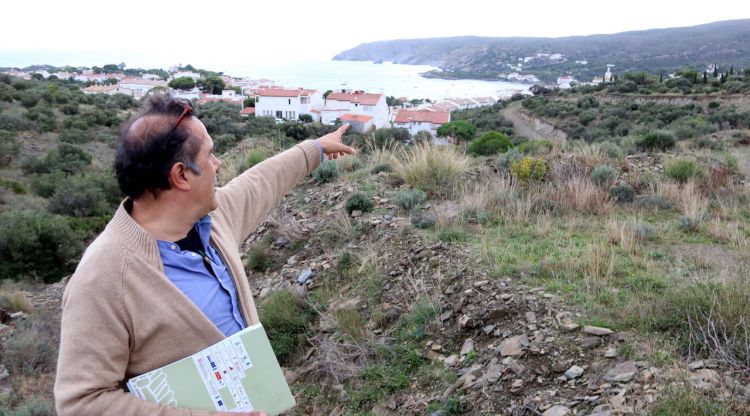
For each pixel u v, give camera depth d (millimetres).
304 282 5848
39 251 13117
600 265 4570
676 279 4289
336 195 7719
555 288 4238
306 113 76750
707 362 3090
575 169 7773
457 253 5172
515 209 6289
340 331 4770
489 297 4309
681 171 7816
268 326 5168
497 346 3814
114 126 45344
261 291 6164
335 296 5430
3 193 21375
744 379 2906
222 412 1374
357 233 6371
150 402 1335
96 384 1266
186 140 1433
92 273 1320
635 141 11188
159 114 1443
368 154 10461
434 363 4016
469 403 3436
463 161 8297
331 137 2404
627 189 7039
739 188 7410
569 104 60531
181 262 1488
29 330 6945
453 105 105062
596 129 40281
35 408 5215
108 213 20250
